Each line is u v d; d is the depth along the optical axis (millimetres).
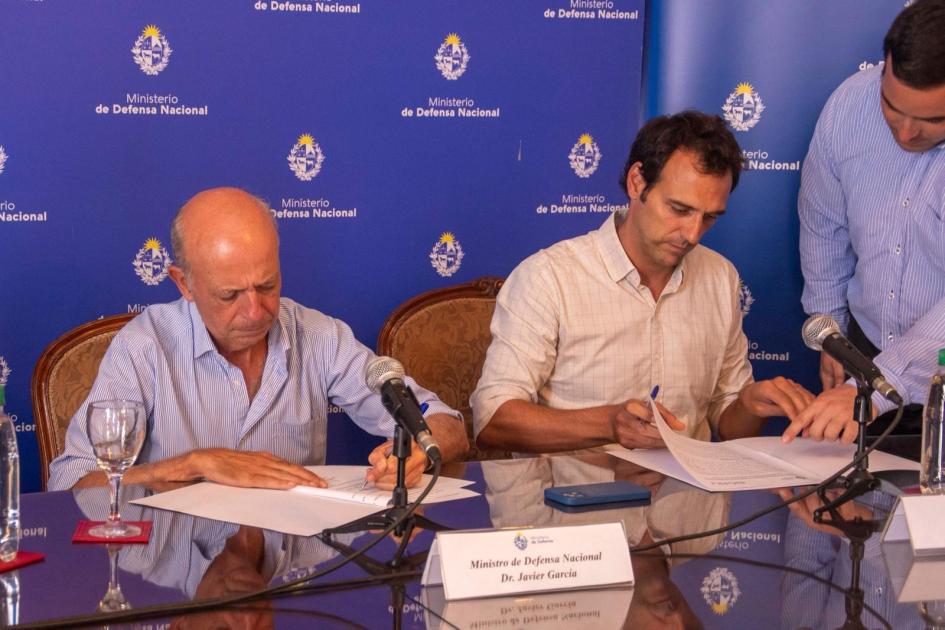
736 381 2658
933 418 1798
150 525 1572
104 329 2471
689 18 3281
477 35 3271
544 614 1258
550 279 2488
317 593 1319
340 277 3234
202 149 3064
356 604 1283
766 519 1663
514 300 2508
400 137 3240
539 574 1337
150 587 1323
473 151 3316
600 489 1776
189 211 2068
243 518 1611
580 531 1371
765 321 3391
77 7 2910
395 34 3197
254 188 3123
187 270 2066
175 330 2211
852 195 2963
